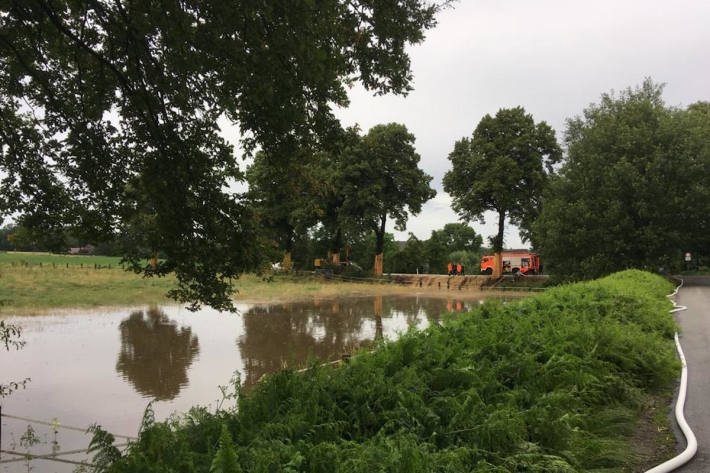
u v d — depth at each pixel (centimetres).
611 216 3053
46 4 591
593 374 658
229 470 306
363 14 670
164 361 1352
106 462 406
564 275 3409
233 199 734
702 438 511
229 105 607
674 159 3059
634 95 3844
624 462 456
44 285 3047
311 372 528
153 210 727
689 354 941
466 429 426
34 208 766
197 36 521
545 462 408
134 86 687
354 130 786
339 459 339
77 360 1345
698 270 5144
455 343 680
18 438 773
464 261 7581
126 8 596
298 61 541
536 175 4112
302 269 6253
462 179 4491
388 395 470
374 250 7412
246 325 2059
